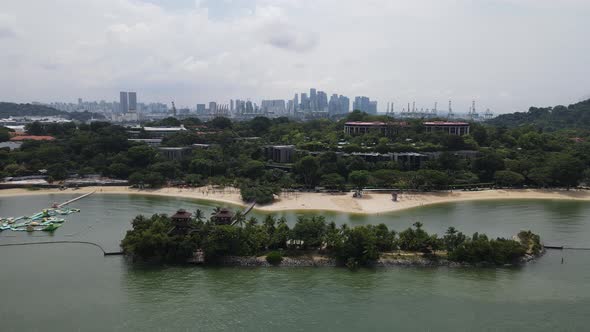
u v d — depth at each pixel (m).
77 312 110.06
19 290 122.44
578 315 109.56
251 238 143.38
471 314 109.56
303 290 121.88
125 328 102.75
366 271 134.25
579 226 187.25
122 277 130.88
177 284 125.75
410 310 111.50
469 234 173.25
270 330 102.00
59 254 151.38
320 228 146.50
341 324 104.62
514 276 132.25
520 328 103.69
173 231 149.62
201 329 102.38
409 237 146.38
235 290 121.88
